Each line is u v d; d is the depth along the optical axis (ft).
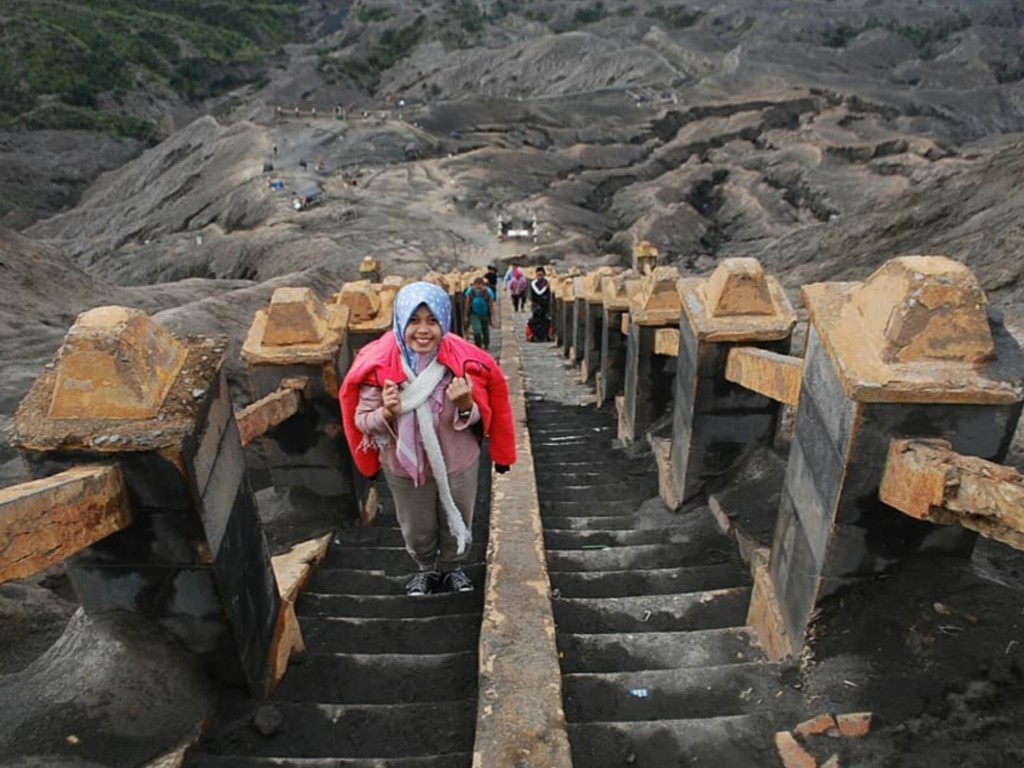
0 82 398.42
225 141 274.16
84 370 8.23
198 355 9.29
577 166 261.44
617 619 12.71
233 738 9.46
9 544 6.79
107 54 451.53
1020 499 7.09
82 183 360.89
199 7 594.24
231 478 9.72
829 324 9.53
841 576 9.69
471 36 576.61
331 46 612.70
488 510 19.10
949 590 9.47
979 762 7.93
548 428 29.89
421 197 206.80
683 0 590.14
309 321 16.39
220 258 169.37
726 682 10.05
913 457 8.39
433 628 12.53
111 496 8.16
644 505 18.80
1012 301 33.50
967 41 455.63
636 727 9.21
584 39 480.64
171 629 9.34
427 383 11.05
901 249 51.42
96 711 8.63
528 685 9.99
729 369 15.60
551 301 69.97
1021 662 8.64
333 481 17.31
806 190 223.30
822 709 9.07
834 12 530.68
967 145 264.11
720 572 14.23
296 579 13.60
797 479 10.87
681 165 276.21
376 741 9.57
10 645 11.91
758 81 369.09
